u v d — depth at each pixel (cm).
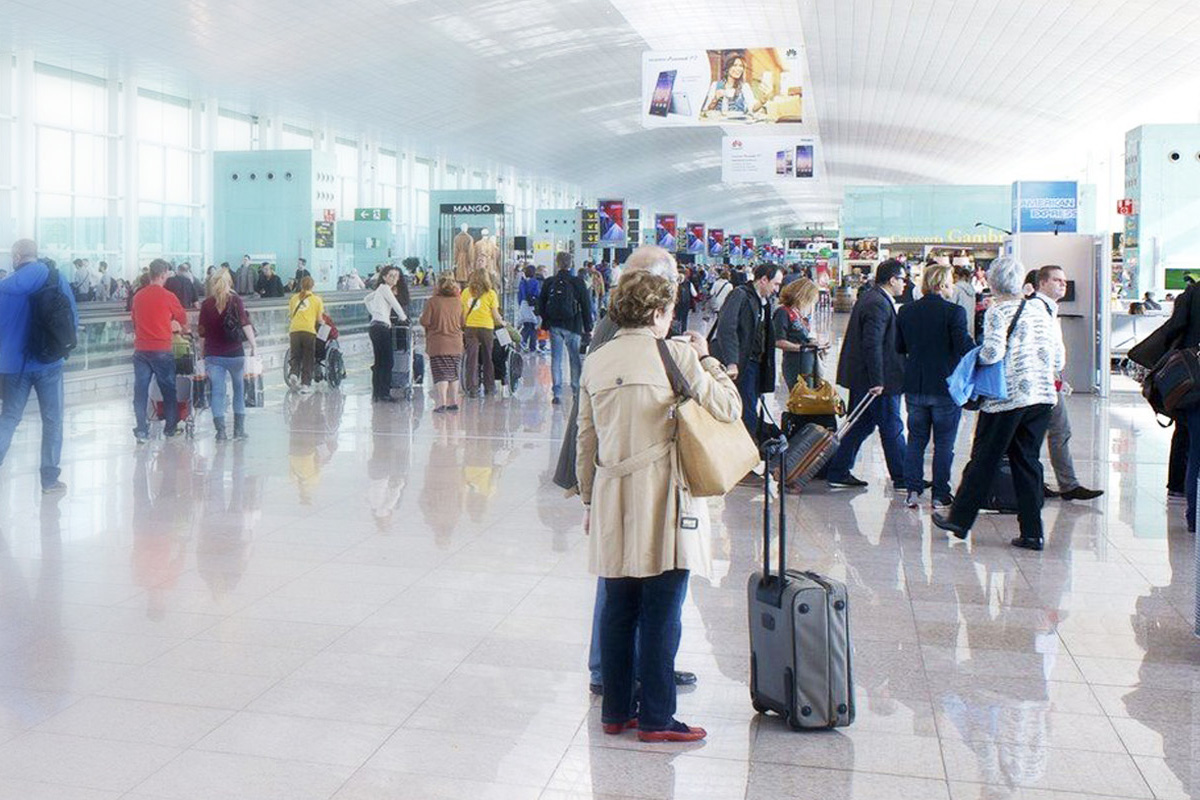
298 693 467
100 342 1528
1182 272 2181
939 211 3400
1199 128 2347
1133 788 385
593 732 430
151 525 769
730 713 450
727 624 557
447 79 3653
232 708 451
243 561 676
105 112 3025
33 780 388
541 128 4850
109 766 399
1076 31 2808
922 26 2995
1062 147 4631
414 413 1379
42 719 440
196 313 1666
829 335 3030
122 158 3080
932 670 498
